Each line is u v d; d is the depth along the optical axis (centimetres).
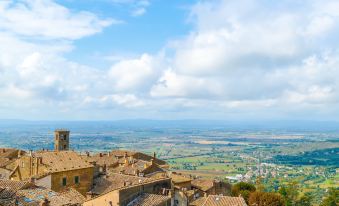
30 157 10925
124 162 15050
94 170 11412
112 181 10781
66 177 10262
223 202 10194
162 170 14175
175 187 10919
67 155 11388
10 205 6606
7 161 13600
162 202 8581
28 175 10894
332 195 18688
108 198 8381
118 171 12938
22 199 6975
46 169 10231
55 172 10006
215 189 14438
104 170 12219
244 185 16825
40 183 9769
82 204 8438
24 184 7744
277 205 14400
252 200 14538
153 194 8950
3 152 14850
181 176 14162
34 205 6850
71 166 10581
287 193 18400
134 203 8562
